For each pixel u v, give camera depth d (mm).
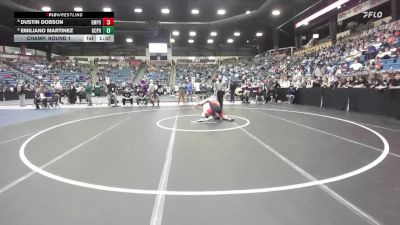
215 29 32844
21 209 3670
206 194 4102
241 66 42531
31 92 30891
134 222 3320
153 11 27266
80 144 7480
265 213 3516
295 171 5082
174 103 23141
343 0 21422
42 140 8094
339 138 7965
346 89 15273
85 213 3547
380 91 12812
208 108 11781
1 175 4996
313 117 12633
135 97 23672
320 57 25094
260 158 5945
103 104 21938
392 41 17938
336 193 4086
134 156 6199
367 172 4988
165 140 7871
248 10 27109
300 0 22219
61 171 5191
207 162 5688
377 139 7797
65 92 28359
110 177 4848
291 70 28406
